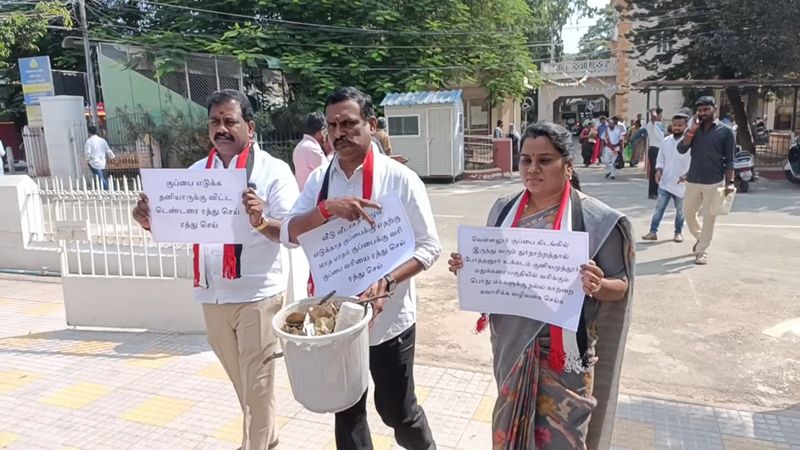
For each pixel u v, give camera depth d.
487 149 19.28
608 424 2.27
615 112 32.59
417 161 16.12
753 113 19.97
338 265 2.40
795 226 8.59
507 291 2.15
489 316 2.35
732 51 16.97
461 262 2.22
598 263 2.12
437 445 3.23
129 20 20.70
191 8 18.66
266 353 2.88
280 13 18.94
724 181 6.48
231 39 17.45
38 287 6.70
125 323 5.18
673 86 15.91
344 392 2.10
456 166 16.30
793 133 17.23
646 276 6.30
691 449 3.13
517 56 20.38
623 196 12.35
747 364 4.20
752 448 3.14
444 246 8.17
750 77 18.05
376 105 17.52
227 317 2.87
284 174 2.90
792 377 3.99
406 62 18.64
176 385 4.05
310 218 2.40
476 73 19.77
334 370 2.06
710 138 6.43
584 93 32.59
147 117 17.14
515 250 2.12
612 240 2.09
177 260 5.03
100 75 17.84
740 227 8.61
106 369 4.33
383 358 2.53
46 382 4.13
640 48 21.50
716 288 5.84
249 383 2.87
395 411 2.62
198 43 17.28
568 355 2.08
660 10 20.53
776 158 16.77
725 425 3.38
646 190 13.24
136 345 4.80
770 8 15.98
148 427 3.50
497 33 20.28
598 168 19.08
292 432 3.41
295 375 2.10
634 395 3.75
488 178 17.03
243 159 2.82
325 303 2.28
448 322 5.21
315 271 2.43
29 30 16.75
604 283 2.03
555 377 2.11
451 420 3.50
